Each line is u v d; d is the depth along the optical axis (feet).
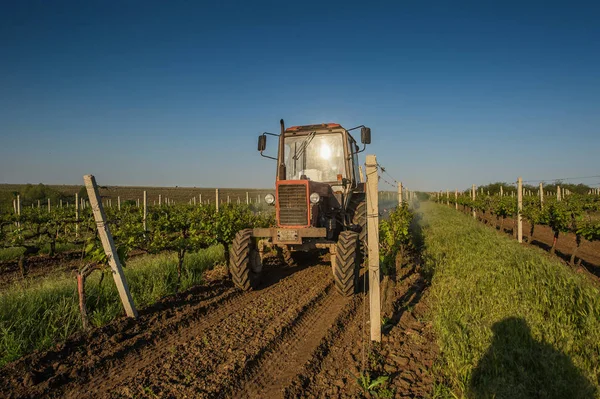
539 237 48.80
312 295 21.09
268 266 29.53
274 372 12.63
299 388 11.53
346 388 11.57
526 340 12.29
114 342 14.69
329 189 24.30
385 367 12.68
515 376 10.51
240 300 20.57
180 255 21.90
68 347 14.05
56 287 19.53
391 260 18.66
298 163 26.13
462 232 33.53
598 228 26.76
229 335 15.57
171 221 30.53
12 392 11.25
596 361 11.02
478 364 11.31
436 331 14.65
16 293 17.99
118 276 16.71
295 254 30.73
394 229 23.68
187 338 15.38
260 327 16.39
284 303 19.75
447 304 16.53
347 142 25.72
